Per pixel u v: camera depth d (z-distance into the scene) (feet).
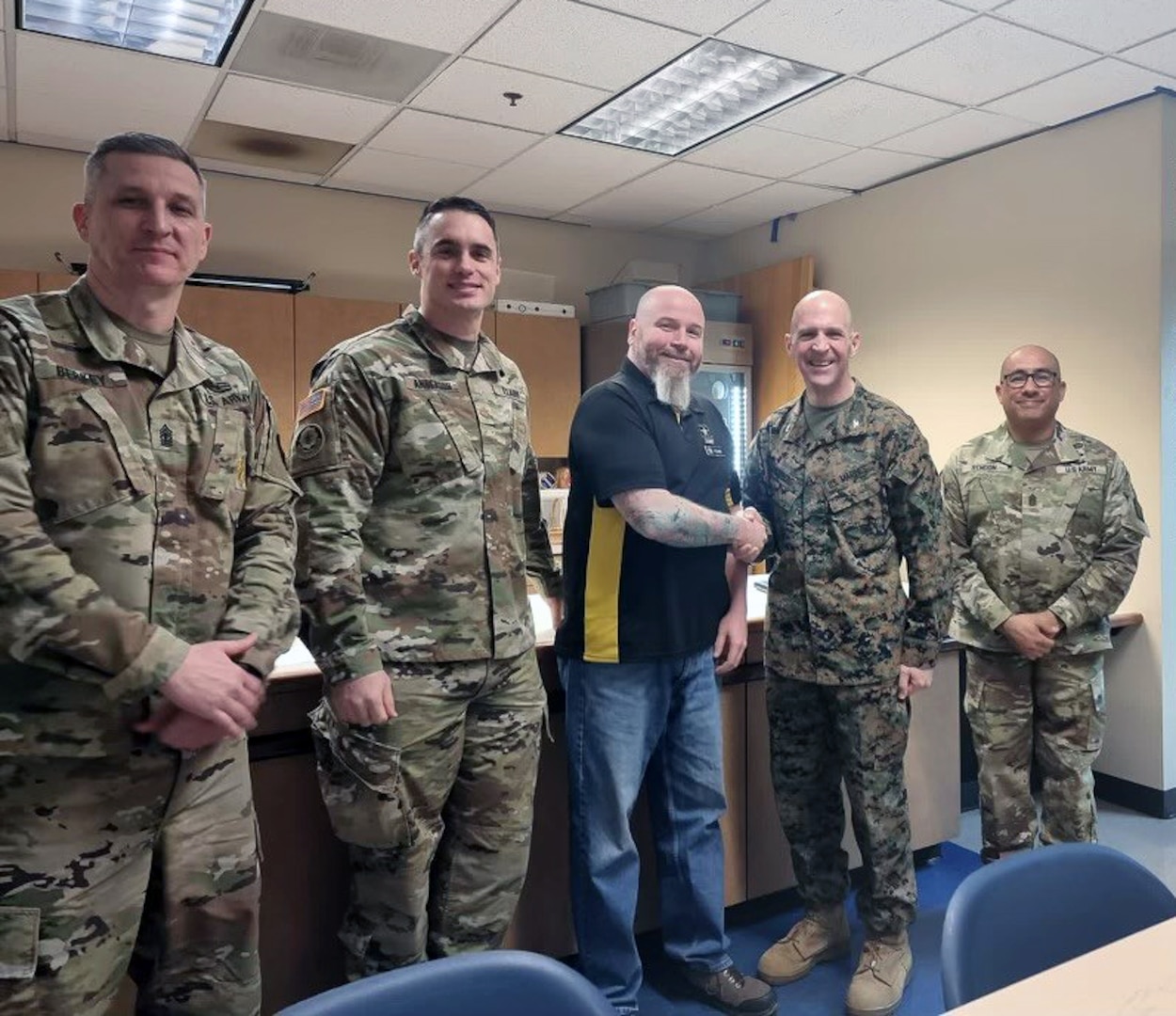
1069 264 11.65
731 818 7.67
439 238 5.24
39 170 12.91
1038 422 8.11
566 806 6.78
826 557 6.59
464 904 5.36
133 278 4.08
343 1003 2.76
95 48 9.61
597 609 6.03
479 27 9.14
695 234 17.79
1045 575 7.89
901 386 14.15
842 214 15.14
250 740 5.54
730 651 6.52
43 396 3.83
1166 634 10.75
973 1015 2.73
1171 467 10.80
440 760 5.11
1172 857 9.61
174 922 4.15
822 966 7.24
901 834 6.70
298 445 4.96
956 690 9.00
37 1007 3.69
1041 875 3.58
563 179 14.17
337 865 5.84
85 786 3.81
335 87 10.62
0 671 3.69
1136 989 2.85
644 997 6.81
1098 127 11.29
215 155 13.19
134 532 3.94
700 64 10.37
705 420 6.51
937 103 11.06
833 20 8.98
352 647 4.69
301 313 13.78
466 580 5.14
